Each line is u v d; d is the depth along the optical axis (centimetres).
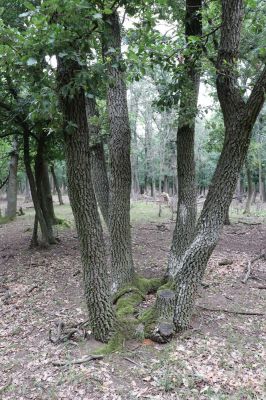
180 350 433
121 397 349
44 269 866
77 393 359
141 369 394
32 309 608
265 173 2820
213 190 451
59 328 501
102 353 426
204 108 728
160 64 489
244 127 417
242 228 1377
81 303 623
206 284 682
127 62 368
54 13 278
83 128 373
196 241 462
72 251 1045
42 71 302
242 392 350
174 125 607
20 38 267
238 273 765
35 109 313
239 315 541
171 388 360
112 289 616
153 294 626
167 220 1627
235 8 421
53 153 1123
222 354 423
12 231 1446
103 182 679
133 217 1733
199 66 533
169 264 640
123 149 600
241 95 425
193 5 552
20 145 1357
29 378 393
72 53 277
